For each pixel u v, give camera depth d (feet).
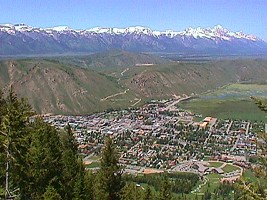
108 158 150.00
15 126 97.14
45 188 116.06
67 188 134.10
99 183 148.66
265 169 87.04
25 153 103.86
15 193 109.60
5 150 99.55
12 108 98.32
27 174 108.78
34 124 131.13
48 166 119.44
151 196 183.83
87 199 142.41
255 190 86.12
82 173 153.69
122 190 150.00
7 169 99.96
